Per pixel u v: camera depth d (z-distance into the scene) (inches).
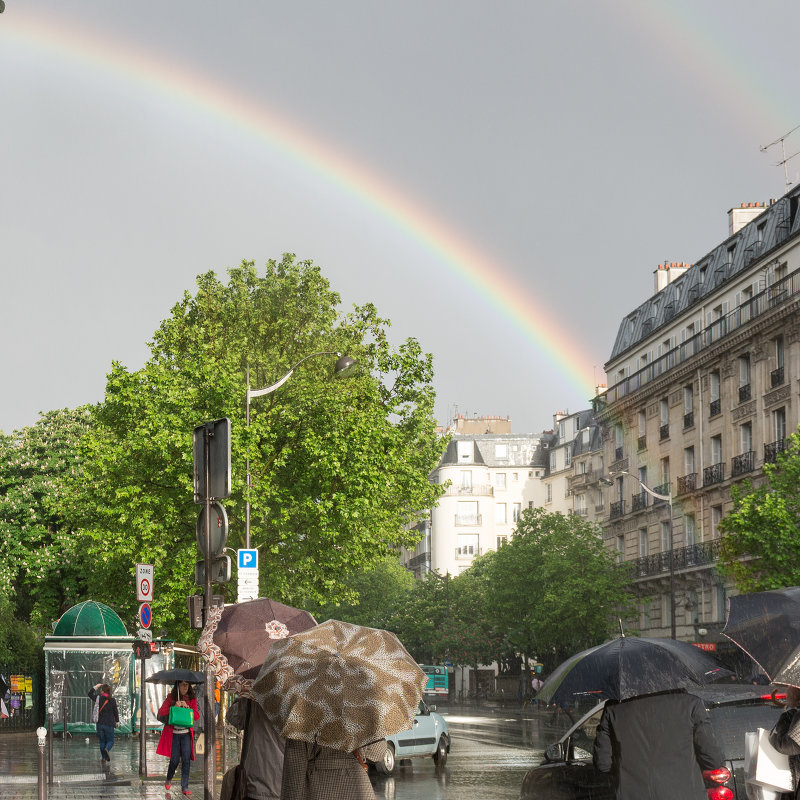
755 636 291.4
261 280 1752.0
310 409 1507.1
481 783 854.5
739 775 379.6
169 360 1711.4
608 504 2704.2
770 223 2101.4
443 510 5004.9
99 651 1491.1
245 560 950.4
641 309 2694.4
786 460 1619.1
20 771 980.6
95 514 1510.8
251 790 330.3
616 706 318.3
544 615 2564.0
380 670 270.4
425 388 1738.4
